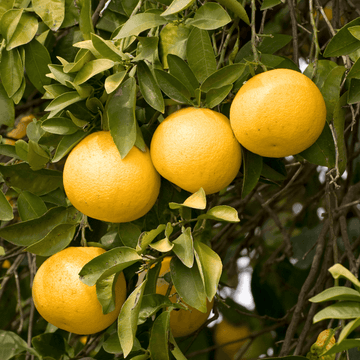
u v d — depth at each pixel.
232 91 2.00
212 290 1.94
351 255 2.17
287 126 1.92
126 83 1.98
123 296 2.01
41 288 1.99
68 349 2.11
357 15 2.29
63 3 2.11
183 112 1.96
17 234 2.04
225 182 1.97
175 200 2.06
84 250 2.01
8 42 2.09
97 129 2.01
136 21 1.98
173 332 2.08
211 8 1.98
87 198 1.95
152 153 1.97
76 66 1.97
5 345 2.09
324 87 1.97
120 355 2.08
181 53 2.02
